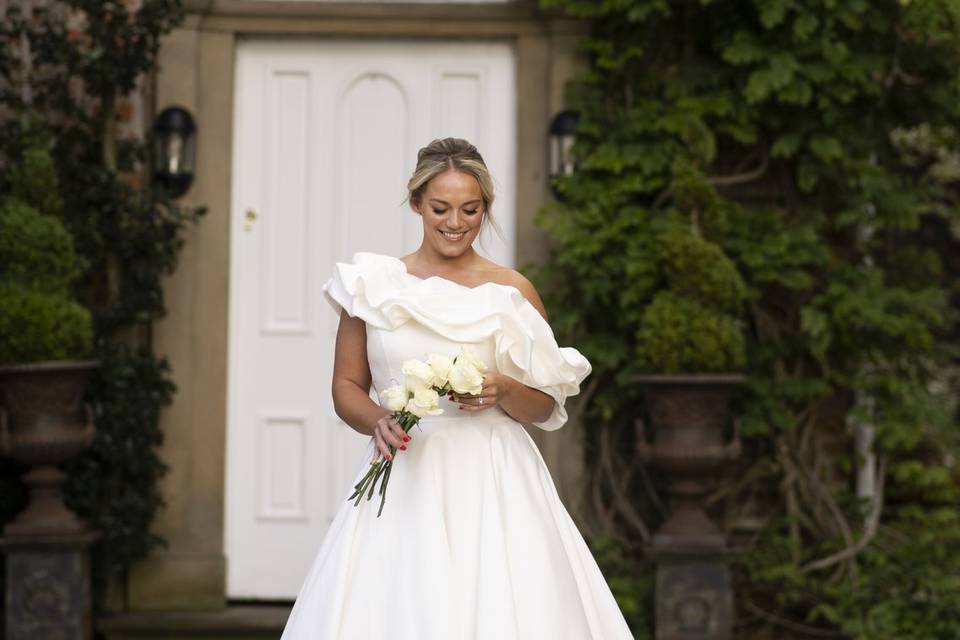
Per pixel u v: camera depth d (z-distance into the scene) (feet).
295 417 27.43
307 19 26.96
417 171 14.73
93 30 25.27
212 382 26.86
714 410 24.06
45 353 23.32
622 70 26.73
